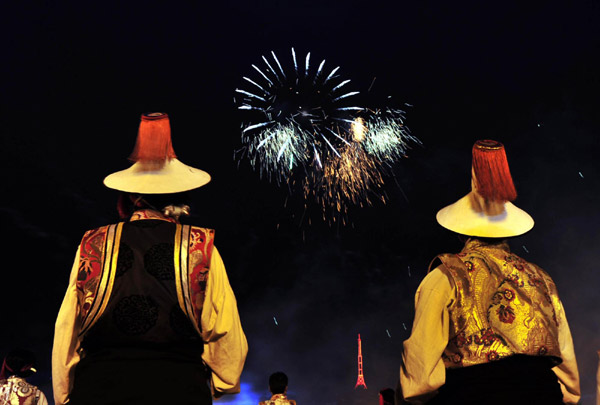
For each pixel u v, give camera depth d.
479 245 2.26
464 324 2.06
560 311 2.19
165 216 2.15
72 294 1.98
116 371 1.84
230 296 2.05
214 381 2.04
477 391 2.00
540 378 2.03
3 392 4.22
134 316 1.90
